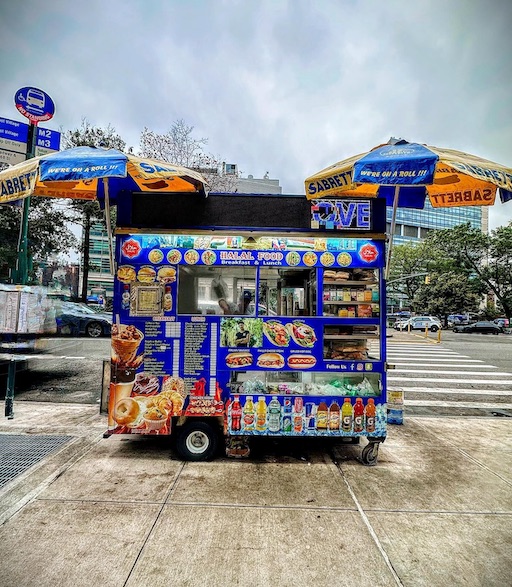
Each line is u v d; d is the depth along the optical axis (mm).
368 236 4480
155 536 2889
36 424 5520
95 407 6461
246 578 2473
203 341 4363
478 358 15328
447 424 6207
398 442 5234
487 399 8523
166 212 4473
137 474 3941
